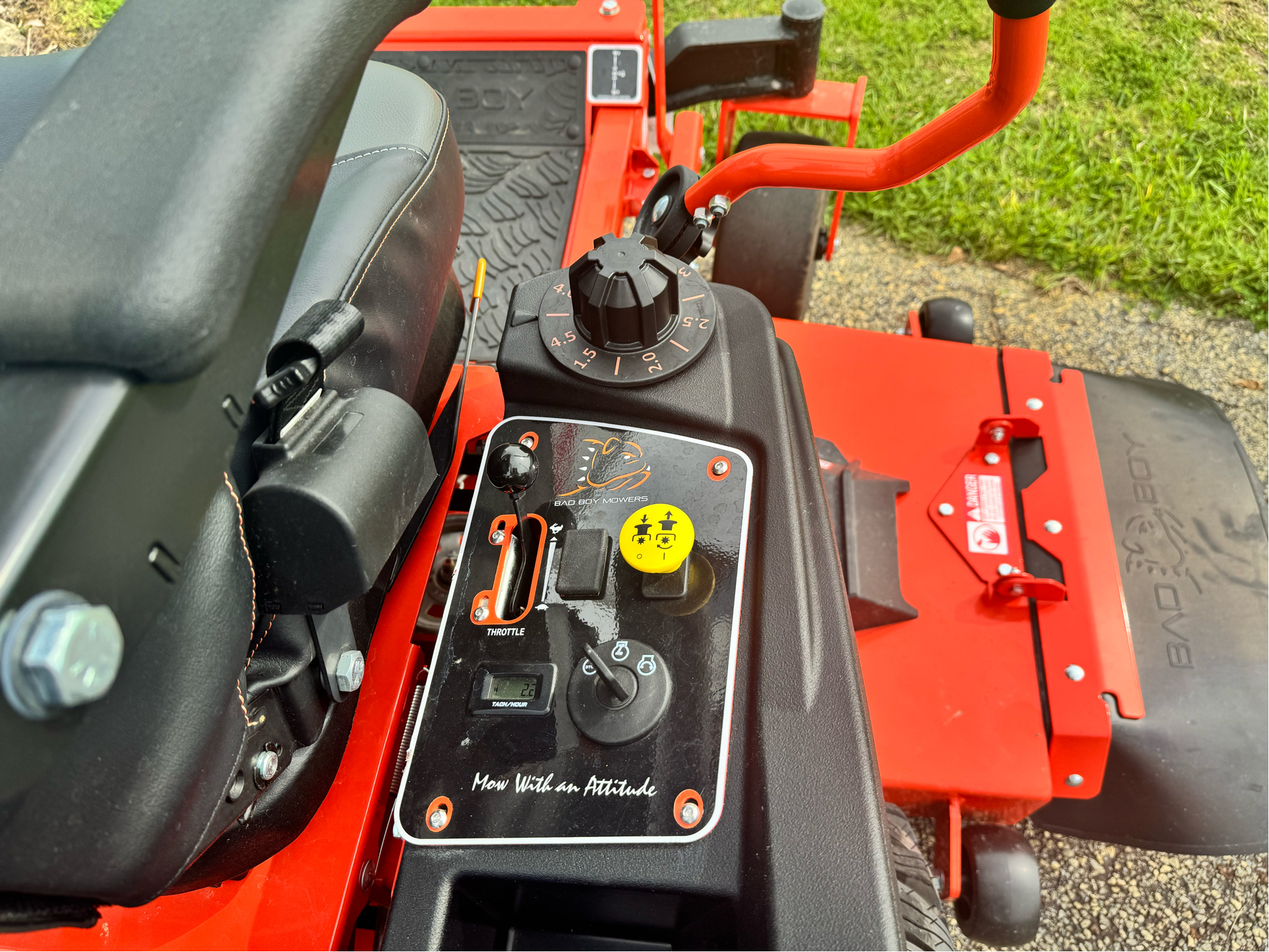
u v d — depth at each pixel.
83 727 0.53
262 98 0.59
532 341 1.10
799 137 1.96
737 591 0.93
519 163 2.15
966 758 1.32
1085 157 2.84
